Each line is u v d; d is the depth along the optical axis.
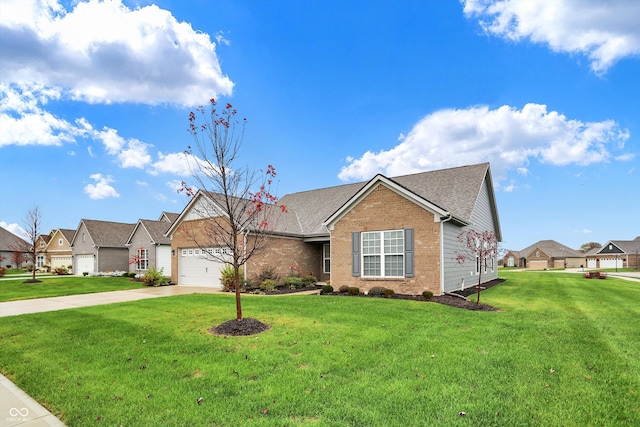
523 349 6.68
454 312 10.46
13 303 14.73
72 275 38.62
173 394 4.94
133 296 16.47
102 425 4.14
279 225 20.97
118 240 38.66
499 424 3.98
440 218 14.29
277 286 19.25
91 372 5.91
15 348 7.51
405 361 6.03
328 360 6.12
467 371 5.55
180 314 10.52
